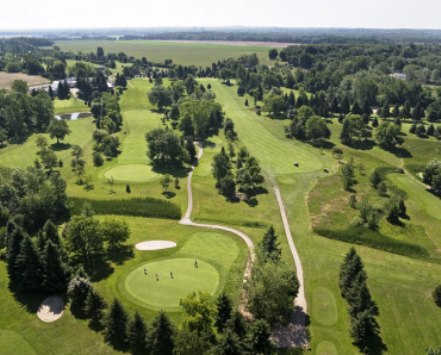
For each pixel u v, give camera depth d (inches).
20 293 2568.9
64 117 7455.7
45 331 2256.4
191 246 3169.3
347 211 3912.4
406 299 2615.7
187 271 2783.0
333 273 2893.7
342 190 4414.4
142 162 5098.4
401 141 5802.2
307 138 6235.2
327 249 3262.8
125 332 2146.9
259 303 2315.5
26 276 2529.5
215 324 2231.8
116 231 2982.3
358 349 2193.7
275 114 7485.2
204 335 2047.2
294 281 2428.6
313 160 5374.0
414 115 6855.3
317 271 2913.4
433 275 2930.6
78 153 5054.1
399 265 3056.1
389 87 7800.2
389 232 3503.9
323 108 7096.5
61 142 5925.2
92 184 4362.7
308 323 2369.6
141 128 6648.6
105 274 2741.1
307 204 4084.6
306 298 2598.4
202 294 2169.0
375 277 2854.3
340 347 2198.6
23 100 6441.9
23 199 3447.3
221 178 4370.1
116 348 2130.9
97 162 4960.6
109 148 5295.3
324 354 2146.9
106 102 7209.6
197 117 6117.1
